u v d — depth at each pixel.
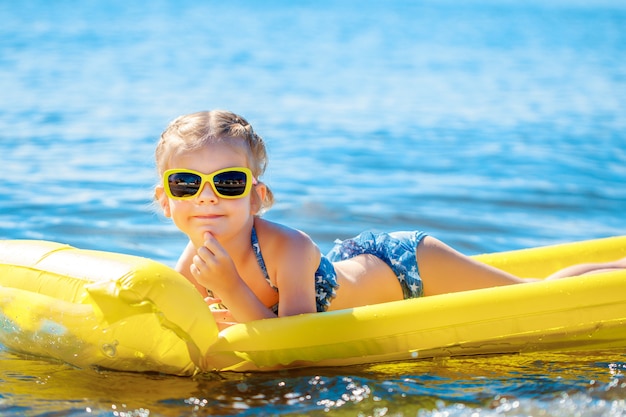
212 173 10.25
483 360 10.33
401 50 77.31
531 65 67.81
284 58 65.75
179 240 17.55
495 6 182.25
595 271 12.55
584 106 44.66
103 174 23.69
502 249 17.80
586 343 10.88
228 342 9.49
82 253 9.95
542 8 179.12
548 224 19.98
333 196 22.25
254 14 114.94
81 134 30.48
